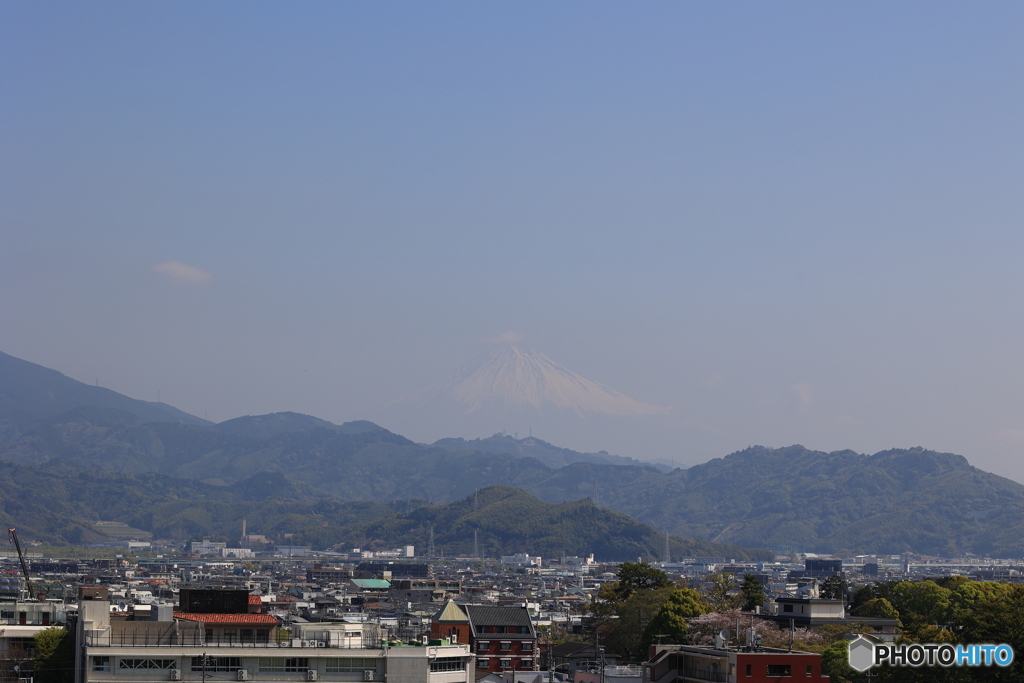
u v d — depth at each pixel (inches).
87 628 6195.9
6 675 6678.2
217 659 5767.7
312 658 5861.2
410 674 5895.7
